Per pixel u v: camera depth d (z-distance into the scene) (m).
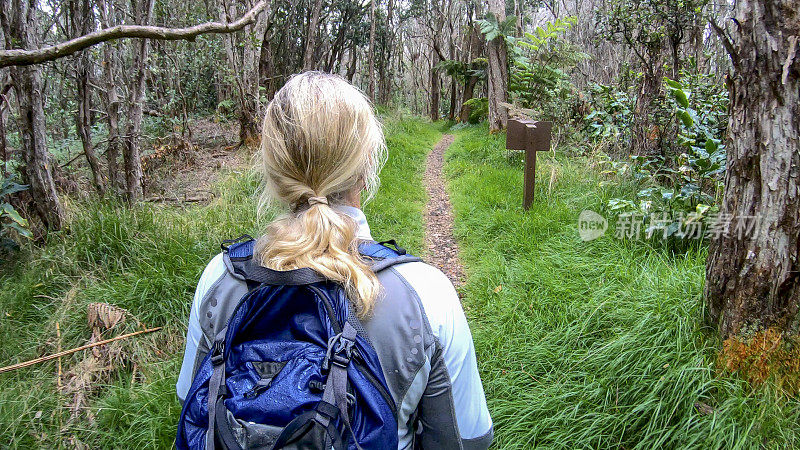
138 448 2.53
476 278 4.16
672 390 2.35
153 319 3.38
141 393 2.81
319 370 0.83
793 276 2.18
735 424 2.12
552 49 11.45
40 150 4.13
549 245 4.37
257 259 0.91
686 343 2.52
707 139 3.94
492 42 11.71
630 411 2.37
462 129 16.00
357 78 30.48
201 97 12.73
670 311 2.71
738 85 2.25
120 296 3.47
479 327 3.43
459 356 0.93
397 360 0.86
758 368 2.26
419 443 0.99
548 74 11.32
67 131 8.84
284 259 0.86
